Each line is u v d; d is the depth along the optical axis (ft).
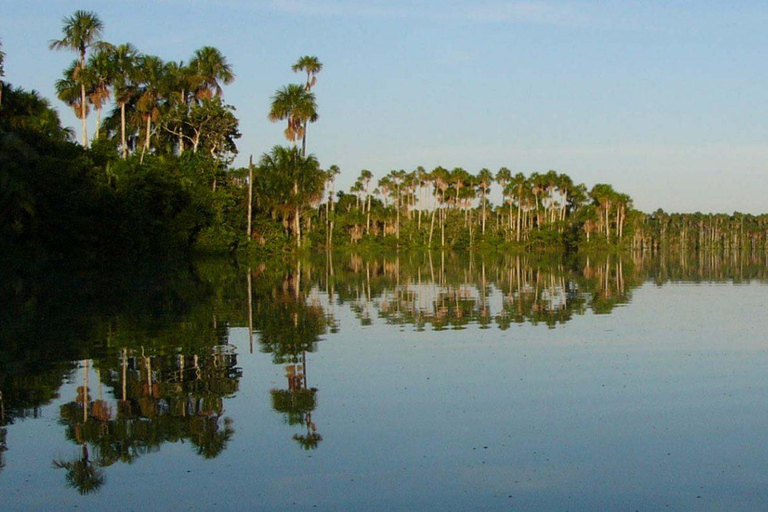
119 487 18.78
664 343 42.11
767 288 87.92
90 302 62.49
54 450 21.70
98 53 143.64
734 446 22.24
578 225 321.11
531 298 71.97
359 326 49.42
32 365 34.24
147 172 140.26
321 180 192.03
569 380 31.42
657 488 18.83
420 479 19.40
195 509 17.42
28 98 134.41
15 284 80.74
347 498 18.11
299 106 182.91
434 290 82.12
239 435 23.15
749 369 34.06
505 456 21.27
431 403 27.27
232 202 171.94
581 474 19.84
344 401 27.50
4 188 102.12
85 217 120.78
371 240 322.14
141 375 32.04
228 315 54.75
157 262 131.95
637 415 25.79
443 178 326.85
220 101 170.19
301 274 113.50
